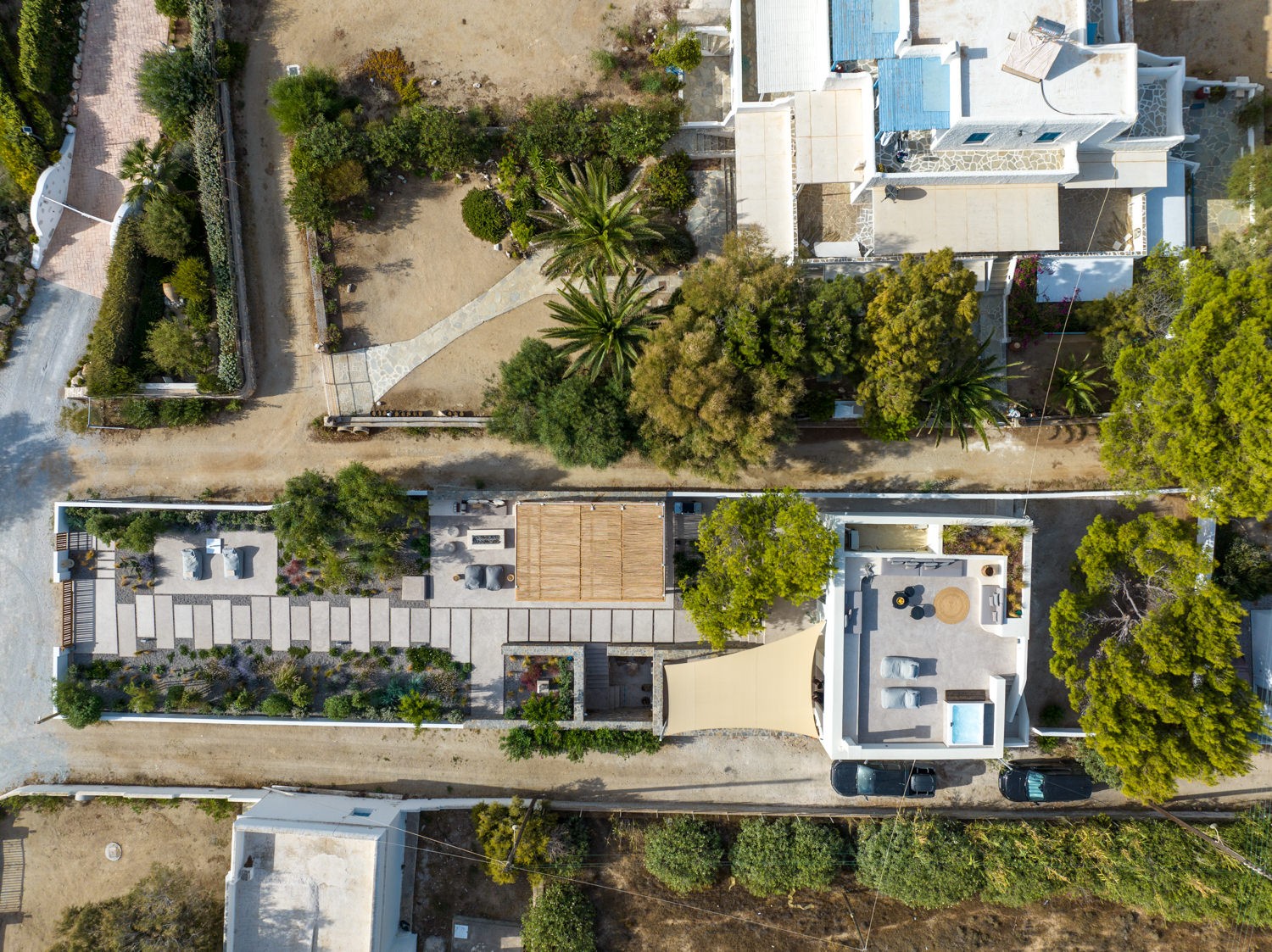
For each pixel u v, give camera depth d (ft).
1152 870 126.82
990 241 120.37
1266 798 132.77
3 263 130.41
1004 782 130.41
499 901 135.13
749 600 114.83
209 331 130.21
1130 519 130.82
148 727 134.62
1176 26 129.80
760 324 108.88
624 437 119.44
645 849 132.77
